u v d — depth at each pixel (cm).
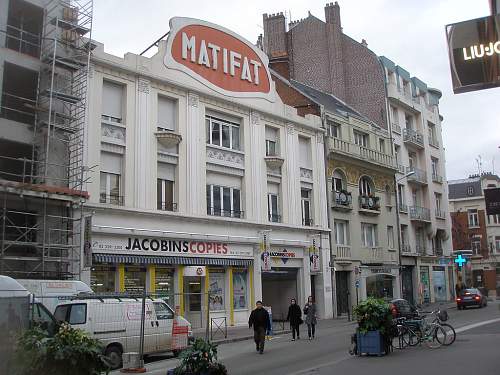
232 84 2747
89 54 2106
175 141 2400
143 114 2323
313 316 2027
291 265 2928
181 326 1645
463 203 6794
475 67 594
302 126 3155
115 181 2222
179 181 2420
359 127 3694
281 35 4453
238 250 2634
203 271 2320
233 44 2794
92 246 2055
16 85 2069
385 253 3750
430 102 4906
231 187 2705
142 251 2216
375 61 4178
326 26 4406
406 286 4072
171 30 2495
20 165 2017
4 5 1991
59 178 1959
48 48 2066
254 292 2680
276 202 2947
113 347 1459
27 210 1906
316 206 3150
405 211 4147
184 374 811
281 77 3550
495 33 589
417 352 1403
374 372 1100
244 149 2772
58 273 1898
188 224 2412
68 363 738
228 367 1334
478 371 1058
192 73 2552
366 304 1403
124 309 1511
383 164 3822
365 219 3588
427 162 4591
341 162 3434
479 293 3666
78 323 1419
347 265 3334
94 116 2153
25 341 751
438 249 4684
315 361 1347
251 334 2234
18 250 1884
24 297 945
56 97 1992
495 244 6562
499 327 2011
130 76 2309
